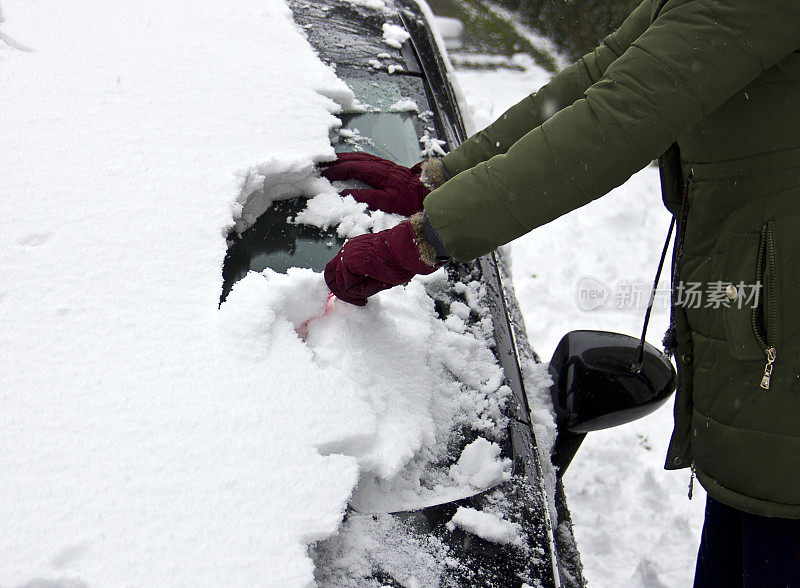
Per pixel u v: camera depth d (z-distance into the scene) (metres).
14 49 1.61
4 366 1.01
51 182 1.30
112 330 1.10
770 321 1.19
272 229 1.44
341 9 2.15
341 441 1.07
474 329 1.44
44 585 0.82
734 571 1.57
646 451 3.35
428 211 1.11
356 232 1.47
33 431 0.95
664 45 1.00
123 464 0.95
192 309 1.17
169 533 0.90
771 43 0.99
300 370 1.14
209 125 1.53
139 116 1.50
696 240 1.33
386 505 1.12
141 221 1.28
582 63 1.45
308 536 0.95
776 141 1.15
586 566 2.81
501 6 6.91
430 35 2.16
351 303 1.28
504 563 1.09
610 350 1.50
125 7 1.85
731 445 1.31
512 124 1.49
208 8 1.94
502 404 1.33
